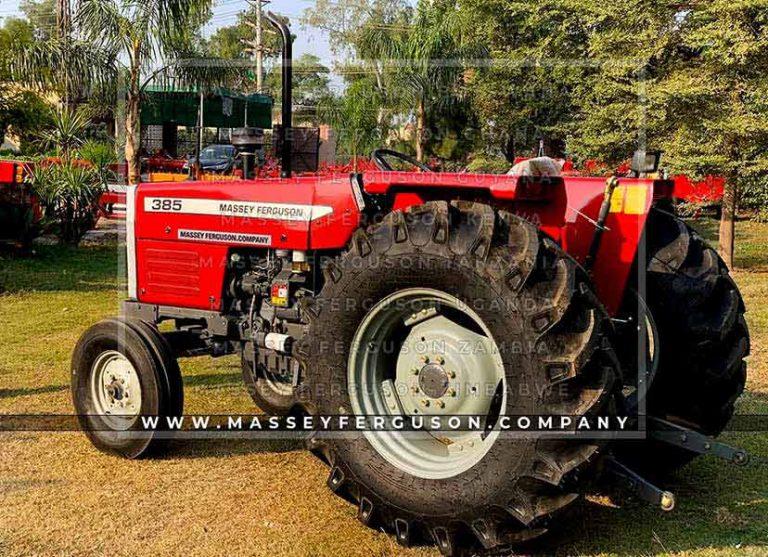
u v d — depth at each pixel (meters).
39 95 15.41
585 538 3.31
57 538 3.28
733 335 3.67
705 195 11.63
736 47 9.29
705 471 4.06
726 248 11.05
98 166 13.06
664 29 9.91
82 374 4.28
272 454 4.23
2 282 9.54
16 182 11.45
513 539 2.97
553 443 2.83
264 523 3.43
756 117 9.62
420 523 3.12
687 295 3.55
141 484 3.83
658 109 9.68
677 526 3.43
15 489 3.75
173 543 3.25
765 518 3.51
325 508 3.59
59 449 4.28
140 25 11.16
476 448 3.15
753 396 5.21
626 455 3.74
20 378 5.61
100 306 8.27
